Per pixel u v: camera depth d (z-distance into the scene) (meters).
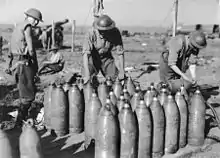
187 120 4.12
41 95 6.89
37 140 3.14
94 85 5.16
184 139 4.10
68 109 4.34
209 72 11.49
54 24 19.59
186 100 4.21
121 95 3.92
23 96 4.77
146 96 4.21
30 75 4.78
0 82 7.91
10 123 4.89
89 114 3.89
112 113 3.37
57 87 4.28
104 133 3.33
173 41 4.97
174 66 4.92
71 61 14.67
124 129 3.38
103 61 5.71
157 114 3.65
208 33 39.56
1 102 6.08
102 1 8.48
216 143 4.36
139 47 24.44
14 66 4.71
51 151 3.91
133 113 3.44
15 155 3.13
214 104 6.56
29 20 4.69
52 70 10.30
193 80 5.04
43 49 19.30
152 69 11.85
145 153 3.58
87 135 3.95
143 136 3.53
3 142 3.03
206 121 5.13
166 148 3.88
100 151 3.40
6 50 18.33
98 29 5.01
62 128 4.33
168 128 3.82
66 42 28.05
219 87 8.33
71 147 4.02
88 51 5.34
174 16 12.80
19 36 4.66
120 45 5.55
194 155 4.04
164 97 4.16
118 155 3.46
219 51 20.98
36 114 5.25
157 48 23.53
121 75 5.43
